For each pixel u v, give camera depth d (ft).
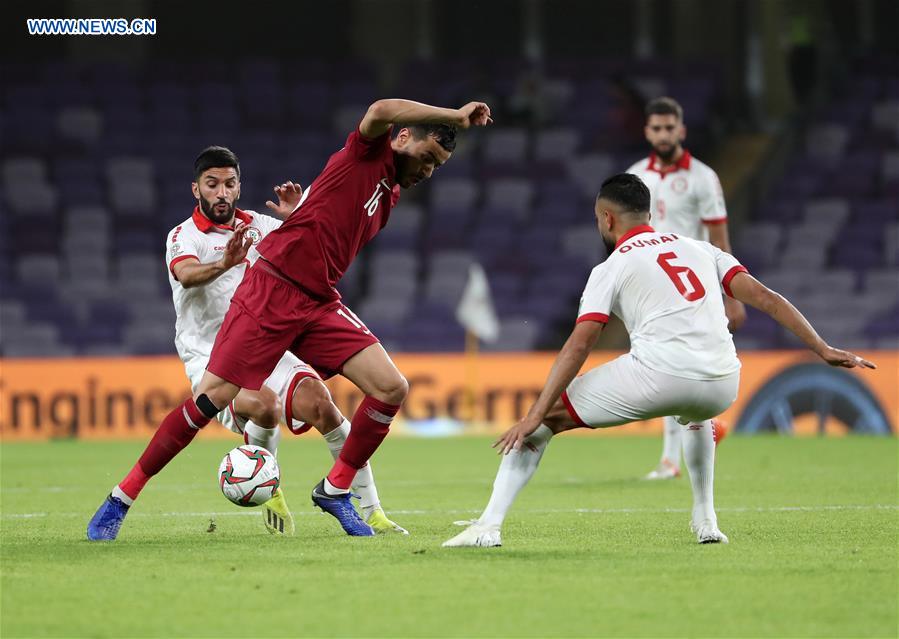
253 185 271.08
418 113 69.10
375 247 257.75
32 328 236.84
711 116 290.35
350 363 73.72
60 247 256.11
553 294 247.50
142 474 73.00
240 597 54.13
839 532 76.48
